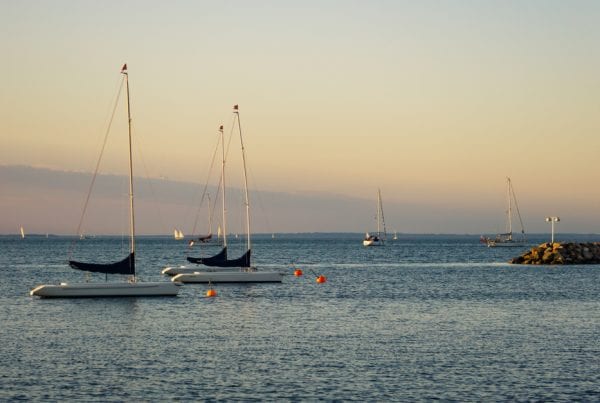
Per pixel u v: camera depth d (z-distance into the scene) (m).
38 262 150.00
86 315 58.69
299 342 46.12
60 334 49.22
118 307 63.88
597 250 147.00
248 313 60.38
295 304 67.31
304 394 33.34
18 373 37.09
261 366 38.84
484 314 60.38
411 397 32.97
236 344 45.34
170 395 33.12
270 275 89.75
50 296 69.50
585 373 37.53
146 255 194.62
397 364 39.47
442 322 55.41
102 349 43.59
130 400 32.31
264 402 32.09
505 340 47.00
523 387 34.72
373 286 88.31
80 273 112.94
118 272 70.12
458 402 32.25
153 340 46.88
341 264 145.62
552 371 37.94
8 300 69.06
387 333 49.84
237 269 94.38
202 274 88.00
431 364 39.50
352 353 42.44
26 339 47.22
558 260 142.50
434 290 82.81
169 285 71.44
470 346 44.78
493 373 37.47
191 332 50.16
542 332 50.41
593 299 72.62
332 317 58.16
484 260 164.12
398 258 176.25
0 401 32.03
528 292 80.44
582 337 48.28
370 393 33.53
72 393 33.34
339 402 32.12
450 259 170.38
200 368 38.38
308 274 112.44
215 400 32.41
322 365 39.16
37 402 31.92
